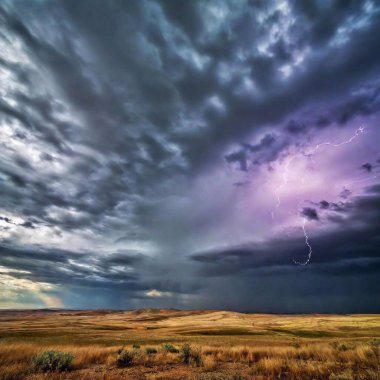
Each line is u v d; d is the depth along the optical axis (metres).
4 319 193.88
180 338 49.12
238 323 127.62
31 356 15.79
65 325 109.19
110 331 78.12
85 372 13.34
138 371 13.54
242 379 11.20
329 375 11.00
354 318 136.38
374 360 12.91
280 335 66.25
